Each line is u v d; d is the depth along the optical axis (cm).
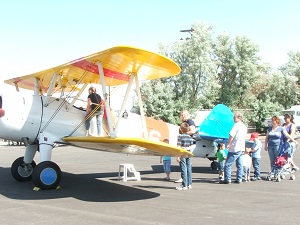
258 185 755
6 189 700
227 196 633
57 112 750
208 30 3350
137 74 742
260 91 3906
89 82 863
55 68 712
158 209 530
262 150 1797
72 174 927
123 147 652
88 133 772
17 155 1591
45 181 683
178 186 731
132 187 729
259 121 3331
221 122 970
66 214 498
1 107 700
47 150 711
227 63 3631
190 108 3108
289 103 3919
